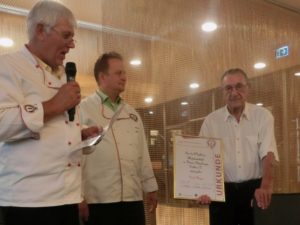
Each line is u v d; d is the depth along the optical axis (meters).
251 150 2.32
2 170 1.31
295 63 3.74
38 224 1.29
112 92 2.20
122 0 2.83
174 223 2.79
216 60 3.22
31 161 1.30
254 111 2.39
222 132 2.39
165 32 2.99
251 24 3.49
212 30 3.24
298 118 3.65
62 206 1.36
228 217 2.30
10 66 1.32
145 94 2.84
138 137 2.24
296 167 3.59
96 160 2.05
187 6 3.14
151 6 2.95
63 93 1.34
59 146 1.35
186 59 3.06
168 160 2.85
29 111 1.26
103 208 2.03
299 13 3.82
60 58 1.44
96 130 1.58
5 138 1.25
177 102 2.97
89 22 3.44
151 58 2.90
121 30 2.80
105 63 2.21
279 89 3.59
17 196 1.28
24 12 3.16
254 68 3.46
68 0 3.25
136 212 2.13
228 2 3.37
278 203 1.94
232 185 2.30
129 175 2.12
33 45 1.42
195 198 2.10
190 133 2.97
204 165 2.16
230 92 2.35
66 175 1.36
